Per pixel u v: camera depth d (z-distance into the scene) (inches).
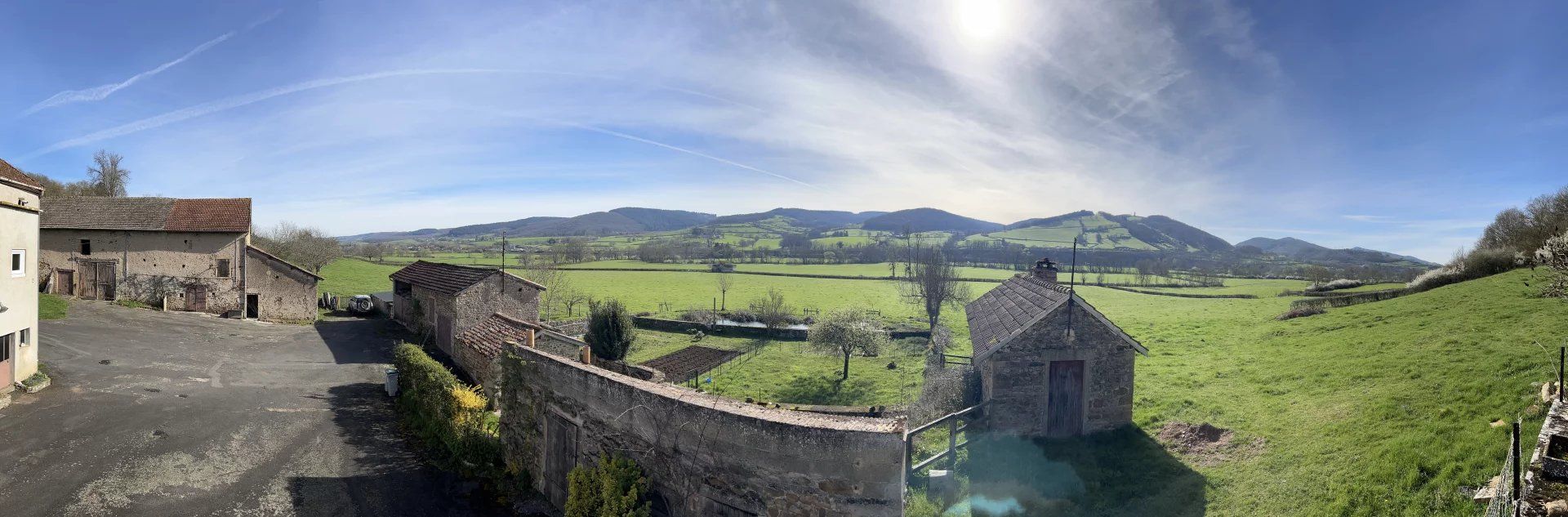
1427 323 927.7
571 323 1455.5
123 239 1486.2
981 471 573.9
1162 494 521.0
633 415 457.1
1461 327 844.6
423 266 1441.9
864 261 4411.9
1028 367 638.5
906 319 1995.6
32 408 692.1
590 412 494.3
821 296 2667.3
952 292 1968.5
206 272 1487.5
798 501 383.6
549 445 545.0
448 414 653.3
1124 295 2327.8
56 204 1536.7
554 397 539.2
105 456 586.9
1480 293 1071.6
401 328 1397.6
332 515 512.7
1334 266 3659.0
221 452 617.6
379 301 1662.2
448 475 596.7
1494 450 445.1
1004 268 3811.5
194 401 764.0
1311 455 531.8
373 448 654.5
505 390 619.2
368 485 569.3
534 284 1207.6
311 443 657.0
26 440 605.6
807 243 6023.6
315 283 1512.1
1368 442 524.7
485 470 603.2
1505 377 590.9
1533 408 494.3
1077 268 3661.4
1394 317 1052.5
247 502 525.3
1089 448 619.2
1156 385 837.8
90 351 962.1
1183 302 2025.1
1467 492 409.7
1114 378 650.8
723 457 407.8
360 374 968.9
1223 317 1485.0
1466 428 497.4
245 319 1435.8
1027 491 538.6
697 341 1642.5
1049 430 641.0
